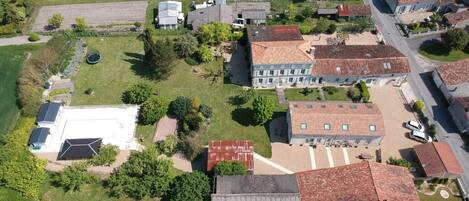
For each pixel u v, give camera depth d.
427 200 83.81
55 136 94.38
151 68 108.06
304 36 120.88
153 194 83.12
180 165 88.88
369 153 91.62
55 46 108.81
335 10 125.88
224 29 114.25
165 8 125.12
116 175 84.06
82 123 97.00
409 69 103.06
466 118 92.81
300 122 89.44
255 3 132.75
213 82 107.06
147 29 112.94
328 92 104.31
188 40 112.12
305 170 88.56
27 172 83.75
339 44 114.94
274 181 79.50
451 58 114.62
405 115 99.56
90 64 111.81
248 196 76.38
